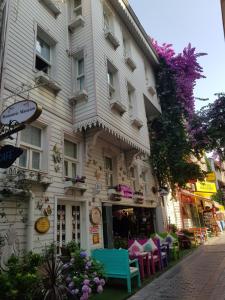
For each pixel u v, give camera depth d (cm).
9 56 736
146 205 1352
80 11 1106
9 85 711
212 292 650
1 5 729
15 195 646
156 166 1560
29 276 495
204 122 1382
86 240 859
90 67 959
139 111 1294
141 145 1198
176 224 1806
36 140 795
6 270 538
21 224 652
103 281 645
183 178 1540
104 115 933
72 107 948
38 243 682
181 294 654
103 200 994
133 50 1433
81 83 1000
